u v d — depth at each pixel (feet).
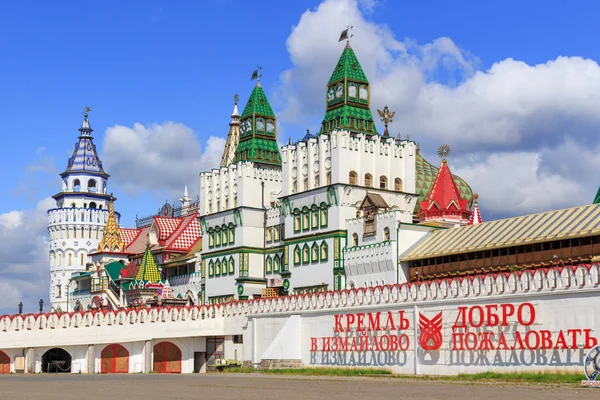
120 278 414.00
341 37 329.72
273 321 273.33
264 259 349.41
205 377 227.40
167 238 437.58
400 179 316.40
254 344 278.26
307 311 260.62
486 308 206.28
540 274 195.11
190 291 381.19
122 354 294.87
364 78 323.57
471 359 208.64
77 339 295.48
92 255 461.37
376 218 283.38
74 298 447.01
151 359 292.61
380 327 235.61
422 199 338.54
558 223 228.63
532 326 195.52
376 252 277.23
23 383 201.46
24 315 299.38
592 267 184.24
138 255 449.89
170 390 169.99
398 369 228.43
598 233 209.67
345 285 292.81
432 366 218.38
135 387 181.06
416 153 357.00
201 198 375.04
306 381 199.52
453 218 311.88
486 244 240.53
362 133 314.14
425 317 221.66
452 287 215.31
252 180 352.28
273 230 345.51
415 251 266.57
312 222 311.47
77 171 533.96
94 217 524.52
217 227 361.92
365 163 307.78
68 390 173.27
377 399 142.20
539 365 192.75
